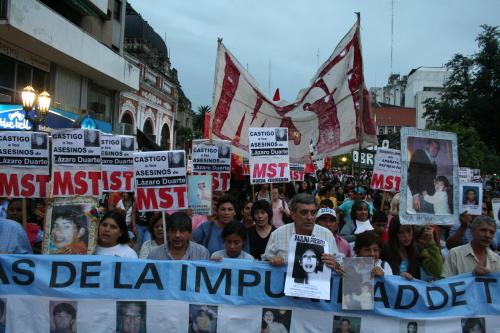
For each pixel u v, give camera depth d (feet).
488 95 146.30
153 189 18.72
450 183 15.65
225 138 30.42
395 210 29.66
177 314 13.93
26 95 36.60
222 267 14.14
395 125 244.83
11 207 21.17
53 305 13.79
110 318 13.85
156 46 129.90
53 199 16.56
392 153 26.07
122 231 16.47
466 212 20.62
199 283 14.08
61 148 18.69
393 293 14.16
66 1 70.49
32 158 18.61
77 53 66.80
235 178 44.24
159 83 116.16
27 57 61.98
